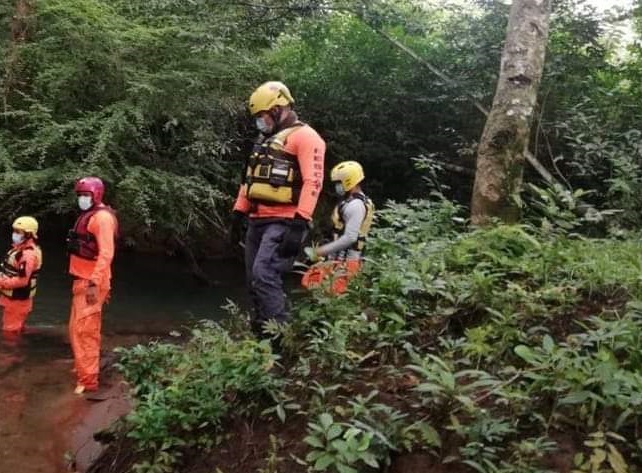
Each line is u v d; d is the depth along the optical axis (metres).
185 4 9.38
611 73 10.08
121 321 7.92
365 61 11.84
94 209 5.49
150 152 9.62
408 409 3.04
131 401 4.57
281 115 4.14
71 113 9.22
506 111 6.41
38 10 9.02
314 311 4.00
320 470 2.75
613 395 2.61
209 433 3.39
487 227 5.43
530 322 3.50
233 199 10.36
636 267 3.77
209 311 8.80
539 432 2.71
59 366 5.98
